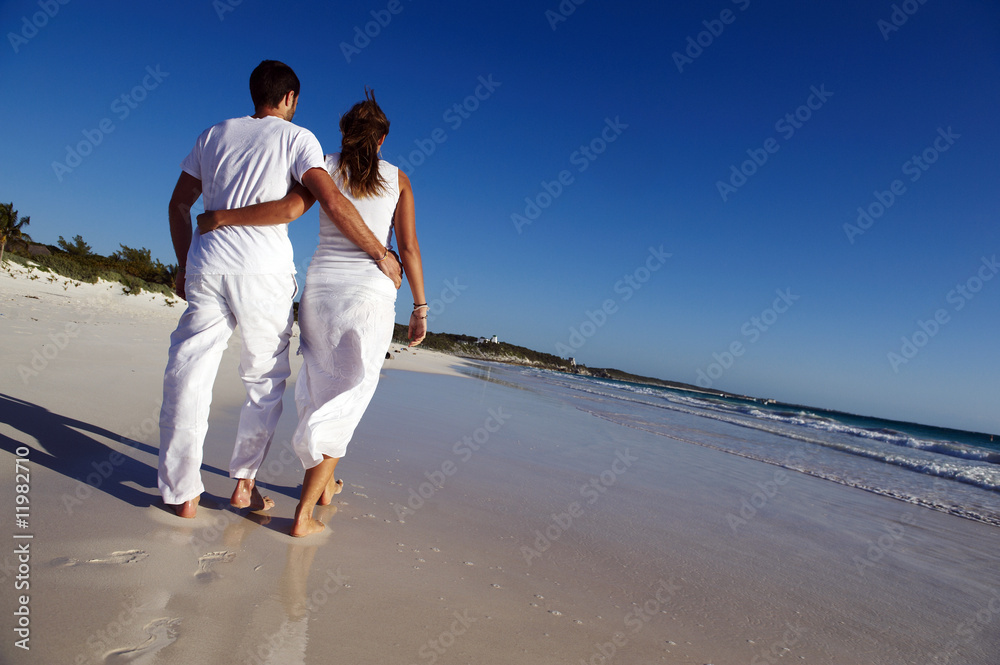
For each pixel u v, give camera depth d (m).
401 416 6.55
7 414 2.84
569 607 2.01
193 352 2.05
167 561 1.71
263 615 1.53
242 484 2.31
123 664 1.18
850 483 6.04
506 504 3.31
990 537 4.25
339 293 2.19
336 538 2.23
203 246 2.08
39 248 32.22
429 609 1.79
